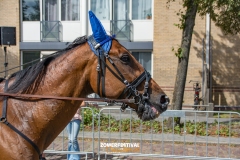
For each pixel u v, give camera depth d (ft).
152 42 50.65
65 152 21.47
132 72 9.24
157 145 27.58
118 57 9.17
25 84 9.41
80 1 52.42
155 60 50.57
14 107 9.20
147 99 9.27
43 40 53.16
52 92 9.35
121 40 51.93
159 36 50.37
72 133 21.34
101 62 9.16
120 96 9.27
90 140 28.94
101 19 52.42
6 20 52.75
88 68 9.32
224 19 36.65
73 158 21.76
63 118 9.44
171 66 50.19
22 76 9.62
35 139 9.10
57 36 53.11
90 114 31.32
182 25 33.68
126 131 29.66
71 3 52.85
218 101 50.39
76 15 53.06
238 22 36.40
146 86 9.28
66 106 9.36
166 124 30.14
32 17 53.42
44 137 9.30
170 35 50.06
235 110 49.85
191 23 33.35
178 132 29.27
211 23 49.65
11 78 10.07
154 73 50.60
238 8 30.17
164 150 26.13
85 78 9.39
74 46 9.63
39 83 9.47
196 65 49.85
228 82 50.29
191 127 30.25
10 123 9.02
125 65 9.18
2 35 38.09
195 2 30.27
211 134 29.17
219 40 50.03
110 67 9.14
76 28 52.95
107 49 9.18
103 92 9.25
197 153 25.44
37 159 9.21
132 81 9.21
